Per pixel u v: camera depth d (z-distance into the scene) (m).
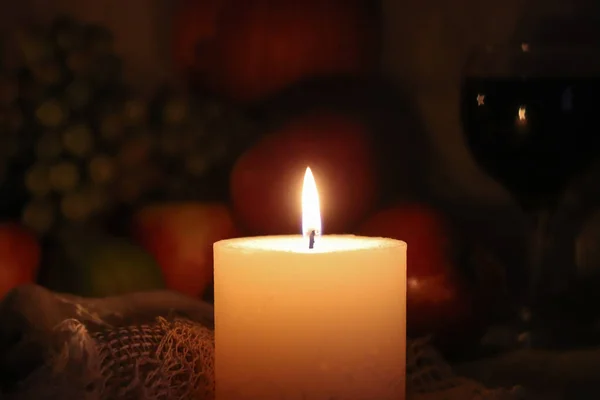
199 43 0.79
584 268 0.76
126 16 0.80
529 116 0.62
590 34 0.76
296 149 0.74
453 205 0.79
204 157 0.74
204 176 0.75
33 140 0.71
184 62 0.79
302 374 0.51
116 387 0.54
